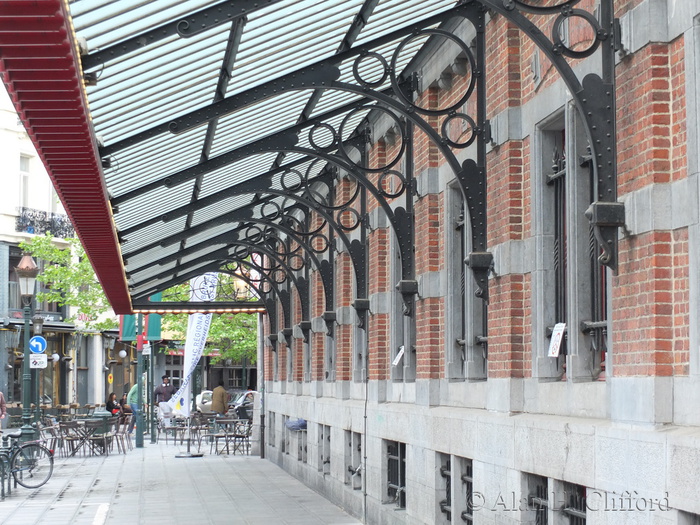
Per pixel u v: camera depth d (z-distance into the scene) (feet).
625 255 22.93
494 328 31.53
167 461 87.81
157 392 131.64
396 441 44.16
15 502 56.54
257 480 70.23
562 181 29.04
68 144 26.20
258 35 29.17
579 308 26.66
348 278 57.62
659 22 21.89
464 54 35.24
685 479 19.54
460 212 38.19
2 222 147.84
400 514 42.14
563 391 27.20
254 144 38.27
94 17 22.88
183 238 53.93
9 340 146.51
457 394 36.65
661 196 21.68
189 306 84.38
